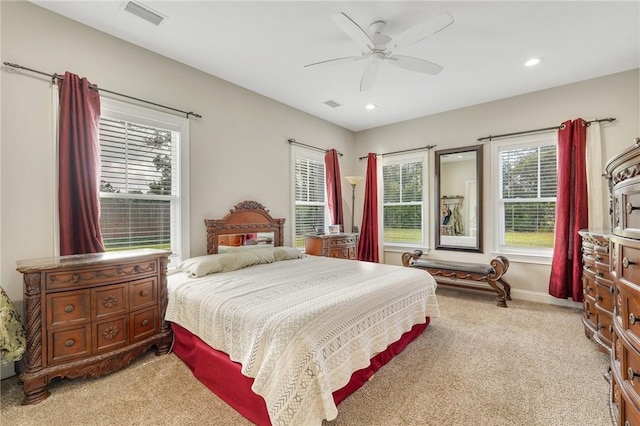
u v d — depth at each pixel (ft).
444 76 11.19
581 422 5.31
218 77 11.30
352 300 6.56
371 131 18.04
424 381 6.64
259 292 7.12
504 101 13.34
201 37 8.72
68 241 7.44
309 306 6.01
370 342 6.45
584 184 11.14
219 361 6.15
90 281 6.61
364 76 9.04
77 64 7.94
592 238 8.25
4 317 5.77
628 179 4.27
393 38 7.80
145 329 7.57
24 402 5.83
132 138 9.14
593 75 11.09
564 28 8.18
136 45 9.09
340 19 6.48
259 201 12.84
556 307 11.76
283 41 8.93
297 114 14.78
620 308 4.56
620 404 4.38
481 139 13.93
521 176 13.06
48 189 7.42
